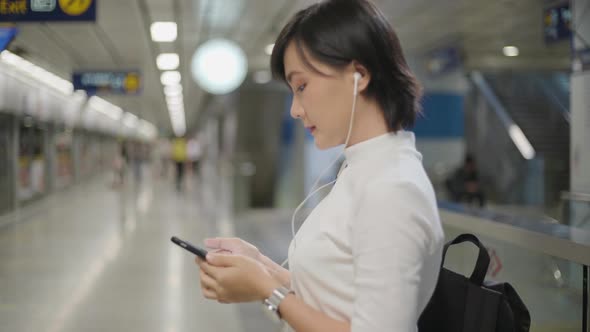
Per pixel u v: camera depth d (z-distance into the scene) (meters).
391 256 0.84
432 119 17.28
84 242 8.63
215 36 10.43
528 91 14.45
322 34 0.97
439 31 10.49
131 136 37.66
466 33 10.72
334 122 1.00
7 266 6.79
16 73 11.71
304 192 14.77
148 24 9.14
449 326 1.18
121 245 8.32
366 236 0.87
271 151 14.72
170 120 38.84
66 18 4.85
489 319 1.13
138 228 10.27
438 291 1.21
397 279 0.84
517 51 12.70
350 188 0.98
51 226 10.51
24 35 9.35
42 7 4.84
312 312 0.92
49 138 15.00
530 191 12.53
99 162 24.50
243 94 14.48
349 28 0.96
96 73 12.16
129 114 32.19
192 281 6.00
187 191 19.98
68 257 7.38
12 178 11.59
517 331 1.19
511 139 13.13
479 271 1.16
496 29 10.36
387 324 0.82
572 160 3.97
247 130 14.64
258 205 14.67
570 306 1.92
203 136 43.94
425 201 0.89
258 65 13.25
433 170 16.52
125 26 8.86
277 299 0.95
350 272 0.94
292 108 1.05
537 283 2.16
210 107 26.84
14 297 5.36
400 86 0.99
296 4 8.12
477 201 12.41
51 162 15.15
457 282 1.18
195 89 18.78
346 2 0.98
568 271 1.93
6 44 4.66
